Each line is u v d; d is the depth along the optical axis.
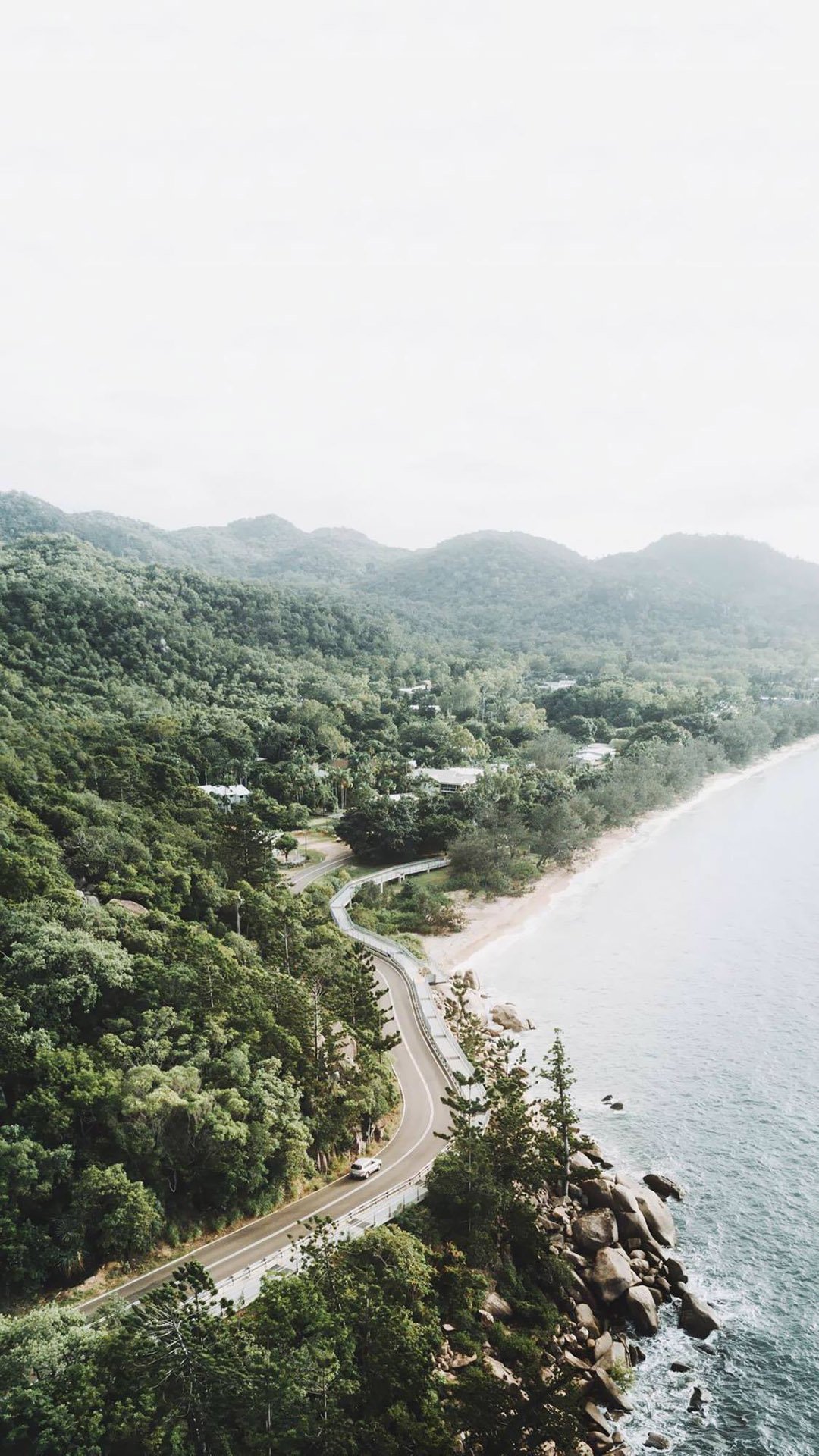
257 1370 36.16
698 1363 50.00
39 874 74.38
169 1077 53.81
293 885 127.81
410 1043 78.50
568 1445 38.66
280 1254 49.81
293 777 179.50
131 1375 36.06
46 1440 33.16
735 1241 59.19
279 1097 57.56
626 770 189.38
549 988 99.12
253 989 68.62
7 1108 51.25
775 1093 76.12
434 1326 43.72
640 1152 68.12
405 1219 52.56
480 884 134.00
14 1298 44.69
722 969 103.81
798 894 133.12
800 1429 46.00
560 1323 50.38
